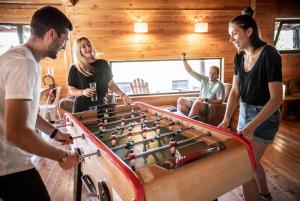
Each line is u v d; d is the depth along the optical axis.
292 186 2.32
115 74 4.77
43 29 1.09
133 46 4.55
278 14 4.93
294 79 5.12
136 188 0.88
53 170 2.81
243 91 1.80
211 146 1.23
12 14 4.32
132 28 4.48
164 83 5.04
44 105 4.10
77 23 4.29
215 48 4.85
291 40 5.18
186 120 1.69
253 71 1.66
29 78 1.00
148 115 2.11
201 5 4.63
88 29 4.35
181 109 4.04
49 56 1.20
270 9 4.88
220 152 1.18
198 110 3.45
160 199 0.93
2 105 1.09
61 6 4.34
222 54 4.90
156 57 4.68
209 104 3.37
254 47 1.63
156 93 4.92
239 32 1.59
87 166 1.50
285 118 4.54
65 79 4.70
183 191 1.00
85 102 2.53
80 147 1.61
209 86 3.90
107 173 1.11
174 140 1.47
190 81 5.14
